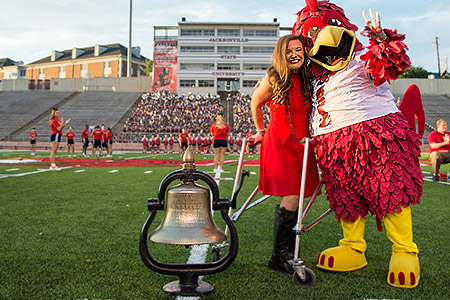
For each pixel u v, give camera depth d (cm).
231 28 5053
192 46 5009
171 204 186
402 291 191
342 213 225
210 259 240
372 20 189
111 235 298
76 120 3697
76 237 290
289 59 217
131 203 452
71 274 210
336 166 221
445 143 735
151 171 933
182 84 5006
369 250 267
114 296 180
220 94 5088
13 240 280
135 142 3231
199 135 2941
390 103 218
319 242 287
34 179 713
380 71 197
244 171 181
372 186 208
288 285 197
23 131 3328
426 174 914
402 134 207
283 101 220
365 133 209
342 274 218
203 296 180
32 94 4553
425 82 4638
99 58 6944
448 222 356
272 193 223
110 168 1024
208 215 187
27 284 194
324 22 221
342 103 215
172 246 272
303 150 225
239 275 212
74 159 1503
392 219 209
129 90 4884
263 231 320
